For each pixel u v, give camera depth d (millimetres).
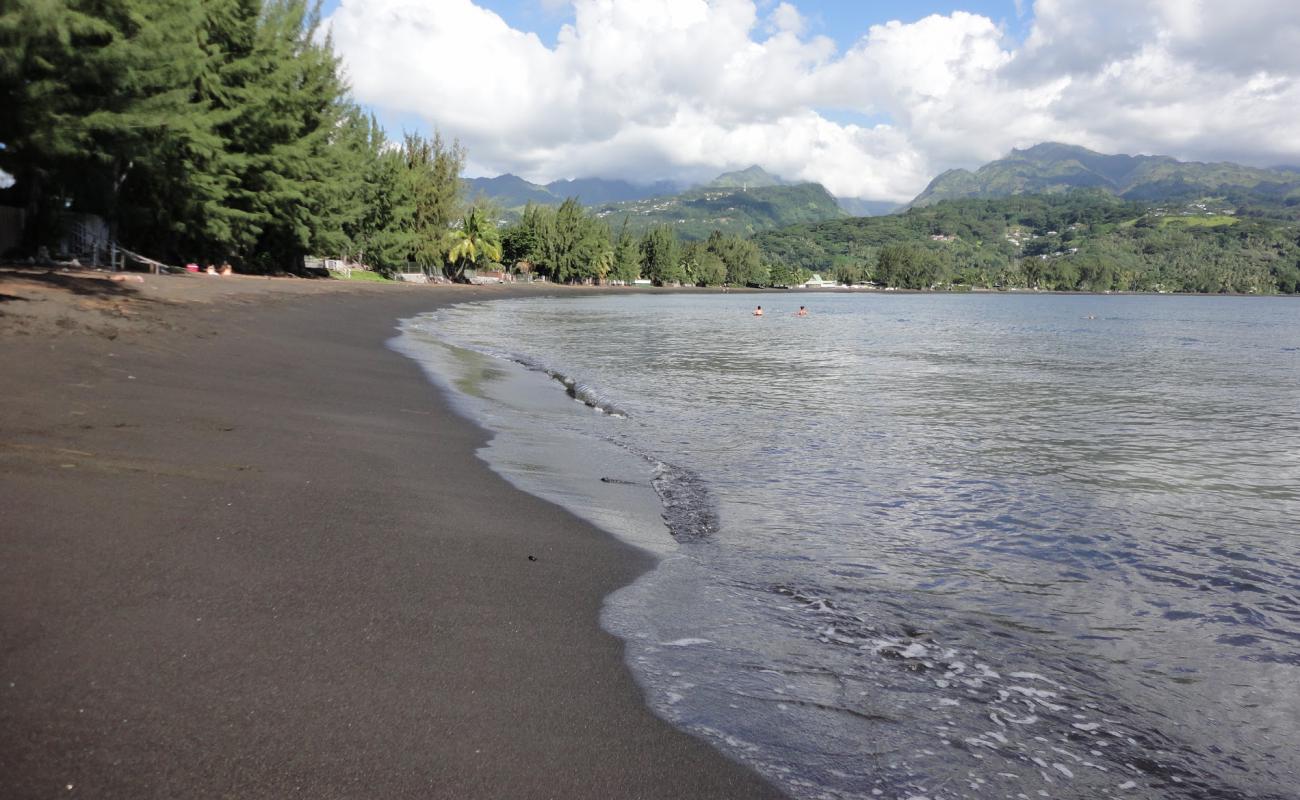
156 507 5461
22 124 18500
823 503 7953
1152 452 11281
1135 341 41438
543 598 4898
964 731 3729
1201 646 4852
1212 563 6426
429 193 90500
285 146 42844
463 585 4922
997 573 6051
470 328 34625
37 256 30609
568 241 140375
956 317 75062
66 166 22594
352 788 2838
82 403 8617
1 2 16672
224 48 38906
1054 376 22297
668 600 5109
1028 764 3480
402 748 3117
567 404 14070
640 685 3904
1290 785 3424
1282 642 4922
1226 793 3350
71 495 5441
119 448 6926
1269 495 8797
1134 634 5004
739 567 5918
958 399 16688
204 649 3664
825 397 16188
